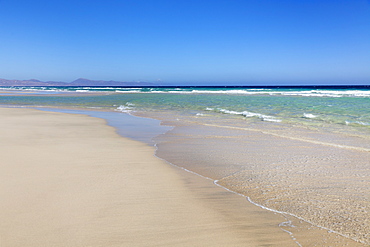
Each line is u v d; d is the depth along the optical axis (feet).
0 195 13.69
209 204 13.34
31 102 100.01
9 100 112.37
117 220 11.40
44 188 14.79
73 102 98.02
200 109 66.59
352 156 22.20
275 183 16.20
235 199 13.98
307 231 10.67
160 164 20.51
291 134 32.53
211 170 19.02
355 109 58.39
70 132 34.63
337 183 15.98
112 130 36.73
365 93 123.54
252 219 11.75
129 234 10.30
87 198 13.61
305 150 24.49
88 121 46.19
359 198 13.73
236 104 77.25
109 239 9.89
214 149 25.38
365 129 35.53
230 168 19.40
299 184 15.94
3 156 21.62
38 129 36.52
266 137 30.83
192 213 12.28
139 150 25.02
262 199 13.94
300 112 55.26
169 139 30.37
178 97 117.29
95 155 22.79
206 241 9.96
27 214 11.66
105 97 127.85
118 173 18.04
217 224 11.27
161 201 13.61
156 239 10.01
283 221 11.55
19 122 43.47
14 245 9.33
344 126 38.09
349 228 10.79
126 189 15.11
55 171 18.01
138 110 66.90
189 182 16.57
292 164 20.10
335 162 20.44
